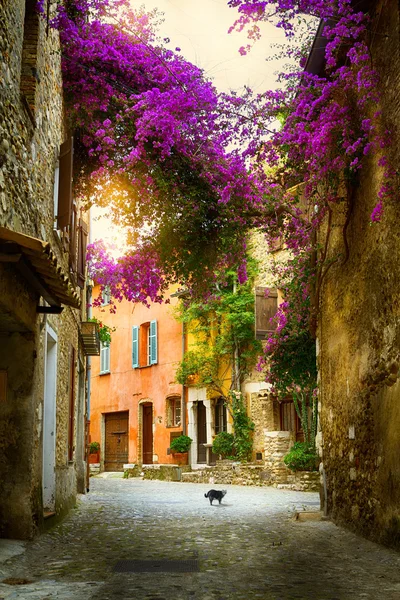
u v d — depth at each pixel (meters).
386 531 6.92
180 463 24.81
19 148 6.46
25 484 7.33
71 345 11.80
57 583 5.09
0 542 6.83
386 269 7.04
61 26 8.47
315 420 18.27
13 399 7.48
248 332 21.62
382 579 5.29
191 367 23.58
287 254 19.97
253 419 21.44
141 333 28.34
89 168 10.66
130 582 5.14
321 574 5.52
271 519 10.17
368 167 7.74
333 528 8.67
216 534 8.34
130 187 10.22
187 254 10.35
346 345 8.73
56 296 7.52
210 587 4.95
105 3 9.71
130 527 9.11
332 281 9.52
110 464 29.61
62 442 10.52
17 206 6.43
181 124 9.52
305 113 8.30
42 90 7.74
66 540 7.66
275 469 19.14
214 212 10.27
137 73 10.13
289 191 10.50
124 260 10.91
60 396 10.19
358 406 8.12
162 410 26.28
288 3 7.11
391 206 6.88
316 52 8.38
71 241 11.06
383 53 7.17
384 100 7.10
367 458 7.73
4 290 6.07
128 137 10.19
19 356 7.55
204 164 10.05
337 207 9.25
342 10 7.21
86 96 10.10
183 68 9.59
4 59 5.76
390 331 6.93
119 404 29.08
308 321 11.03
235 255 10.50
